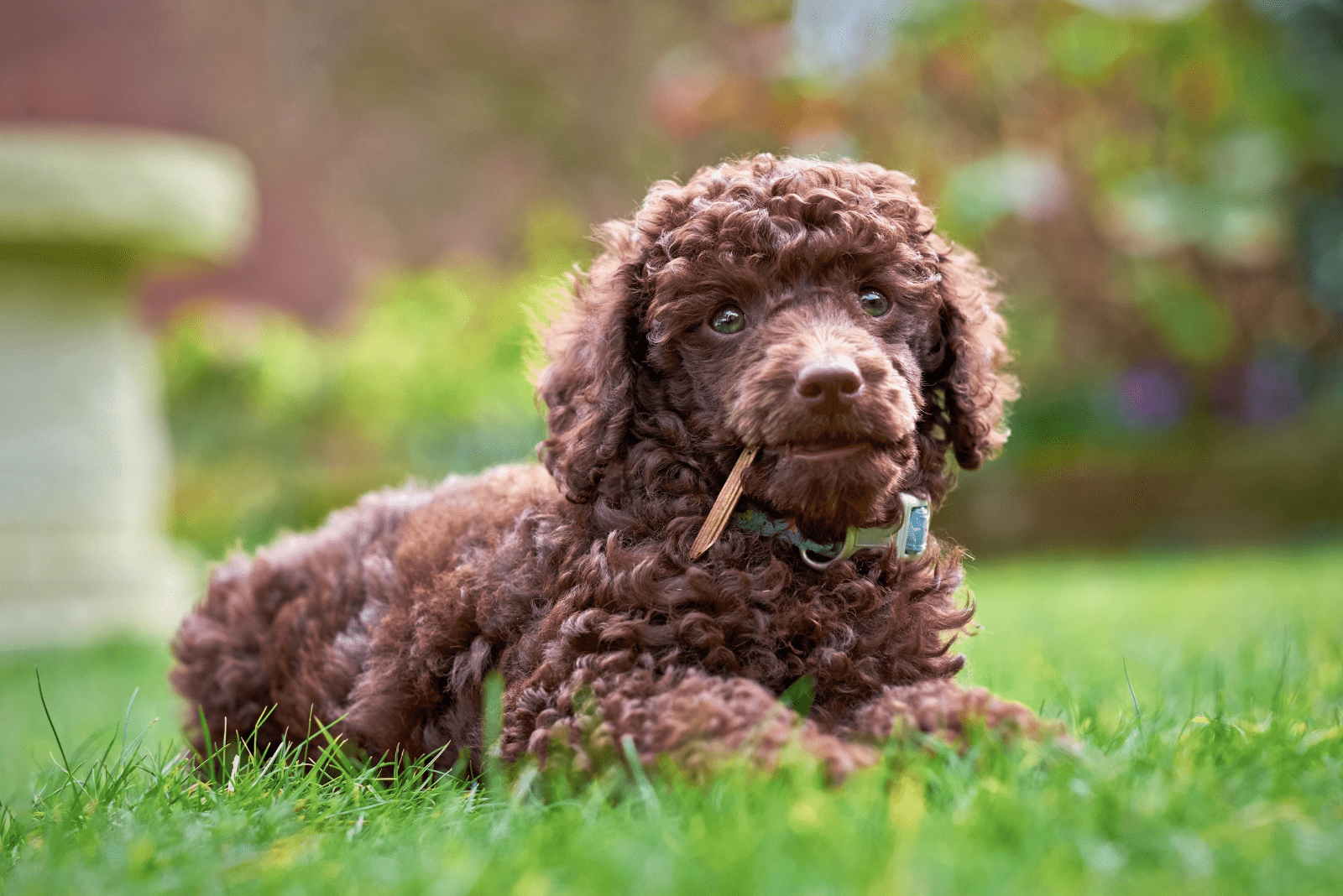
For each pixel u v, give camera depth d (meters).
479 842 2.38
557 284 3.80
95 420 9.55
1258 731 2.93
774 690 2.87
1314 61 13.59
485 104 18.94
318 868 2.29
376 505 4.03
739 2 14.84
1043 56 13.84
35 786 3.66
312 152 19.34
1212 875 1.99
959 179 13.16
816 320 2.96
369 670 3.45
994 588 9.80
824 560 3.05
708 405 3.07
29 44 18.72
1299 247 14.14
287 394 15.08
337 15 19.12
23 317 9.32
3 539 9.16
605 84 18.73
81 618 9.19
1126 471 13.36
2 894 2.29
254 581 3.92
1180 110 13.72
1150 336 14.48
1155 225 12.96
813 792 2.30
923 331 3.23
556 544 3.17
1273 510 13.02
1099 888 1.97
